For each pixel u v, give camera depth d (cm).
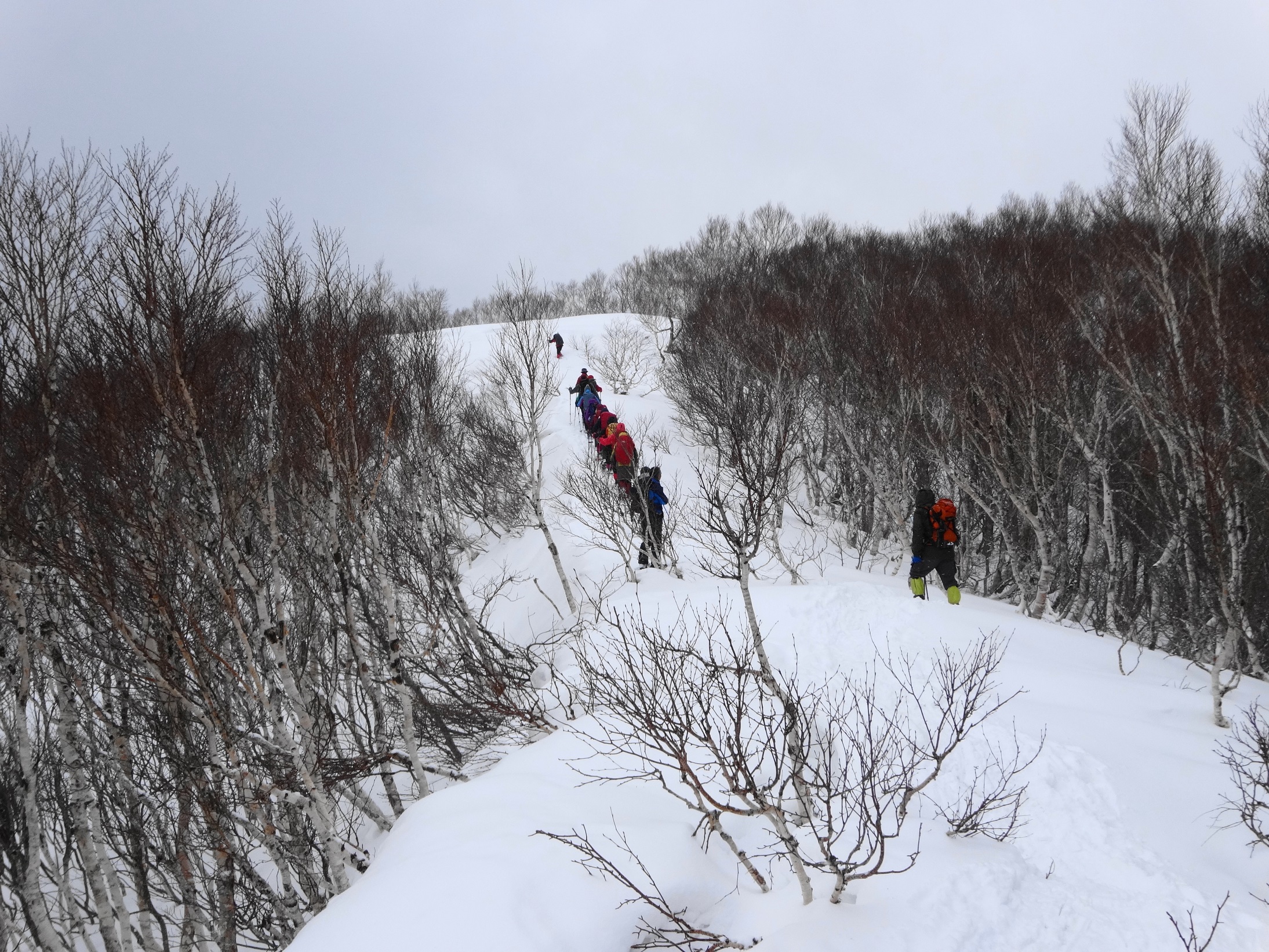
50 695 674
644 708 381
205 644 465
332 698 667
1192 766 486
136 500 445
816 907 345
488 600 948
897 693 576
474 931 321
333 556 597
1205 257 843
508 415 1354
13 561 446
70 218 443
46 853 638
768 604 763
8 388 431
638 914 343
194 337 466
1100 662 695
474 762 699
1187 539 945
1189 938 338
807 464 1480
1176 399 735
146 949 562
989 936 334
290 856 565
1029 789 454
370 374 732
